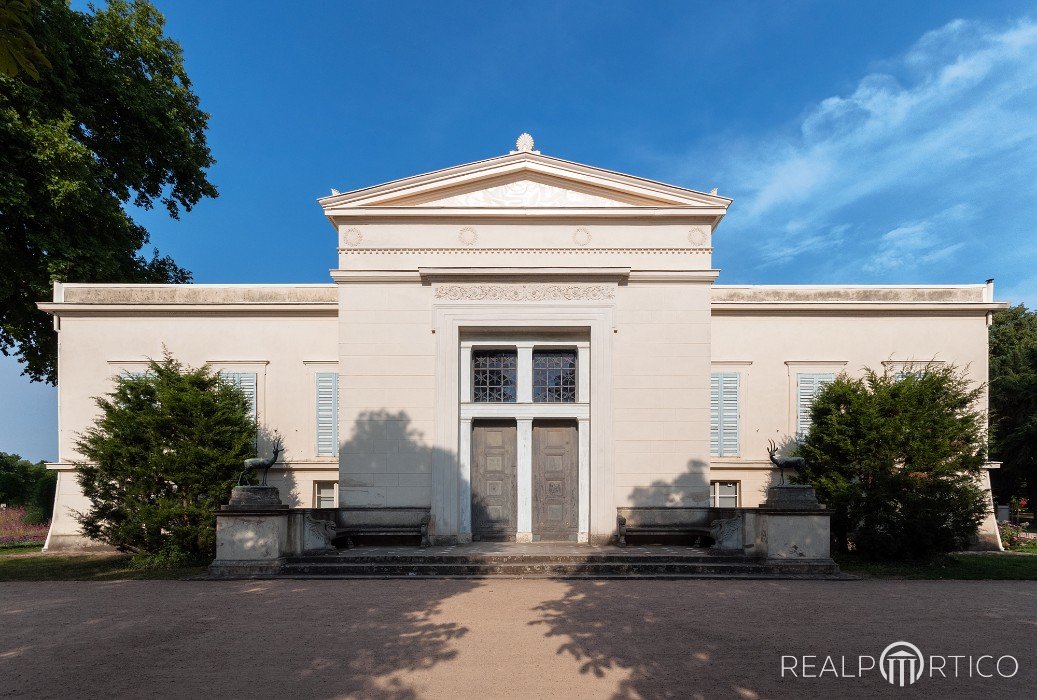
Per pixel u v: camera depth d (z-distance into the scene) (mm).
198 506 12938
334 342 17016
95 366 16688
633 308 14359
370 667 6168
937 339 17062
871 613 8391
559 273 14266
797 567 11164
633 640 7047
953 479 12703
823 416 14141
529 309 14359
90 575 11695
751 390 17109
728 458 16938
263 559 11211
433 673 6000
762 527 11586
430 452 14047
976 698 5520
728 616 8164
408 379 14219
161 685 5715
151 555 12875
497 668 6133
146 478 12906
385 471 13969
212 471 13070
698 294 14367
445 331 14297
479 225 14727
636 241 14680
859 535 12805
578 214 14562
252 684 5723
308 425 16859
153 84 20172
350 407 14117
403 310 14367
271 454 16734
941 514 12281
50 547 16016
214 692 5539
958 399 13312
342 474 13938
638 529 13625
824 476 13469
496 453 14797
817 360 17078
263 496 11547
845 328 17188
